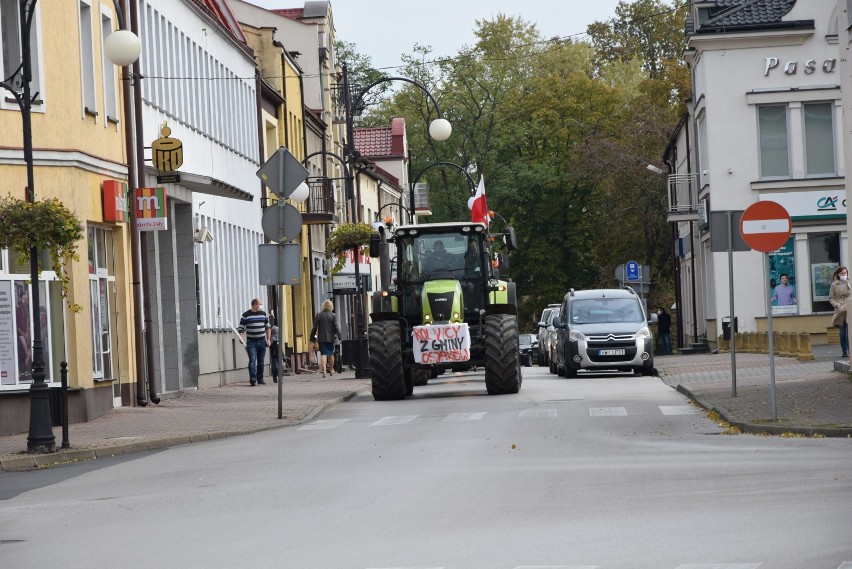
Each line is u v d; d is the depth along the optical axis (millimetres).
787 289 56531
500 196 95938
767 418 22703
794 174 56812
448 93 100438
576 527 12484
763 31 56719
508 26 101312
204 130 47281
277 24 77062
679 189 63781
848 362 31891
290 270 28781
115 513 15039
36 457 21828
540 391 34688
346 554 11484
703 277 64438
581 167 86000
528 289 97062
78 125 30375
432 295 34719
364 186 89375
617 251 88438
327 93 78250
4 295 28281
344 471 17938
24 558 12180
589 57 102500
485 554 11234
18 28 28922
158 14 40969
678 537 11688
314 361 65625
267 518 13914
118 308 33531
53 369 29328
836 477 15086
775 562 10367
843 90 31062
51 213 23047
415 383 42406
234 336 48219
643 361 41250
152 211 33906
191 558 11664
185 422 28078
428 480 16469
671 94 89250
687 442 20297
